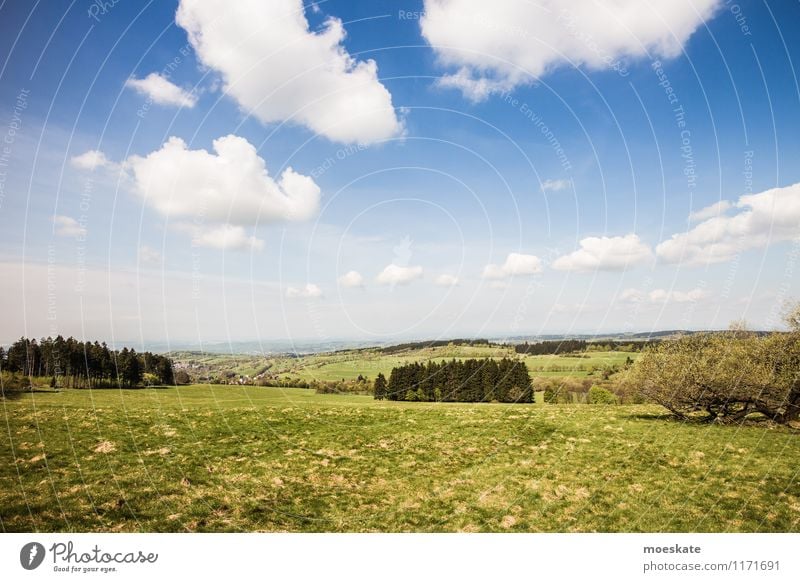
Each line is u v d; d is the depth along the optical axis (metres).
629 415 26.56
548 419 25.83
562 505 13.52
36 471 14.86
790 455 17.16
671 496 13.76
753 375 22.48
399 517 12.97
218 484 14.80
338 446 20.44
